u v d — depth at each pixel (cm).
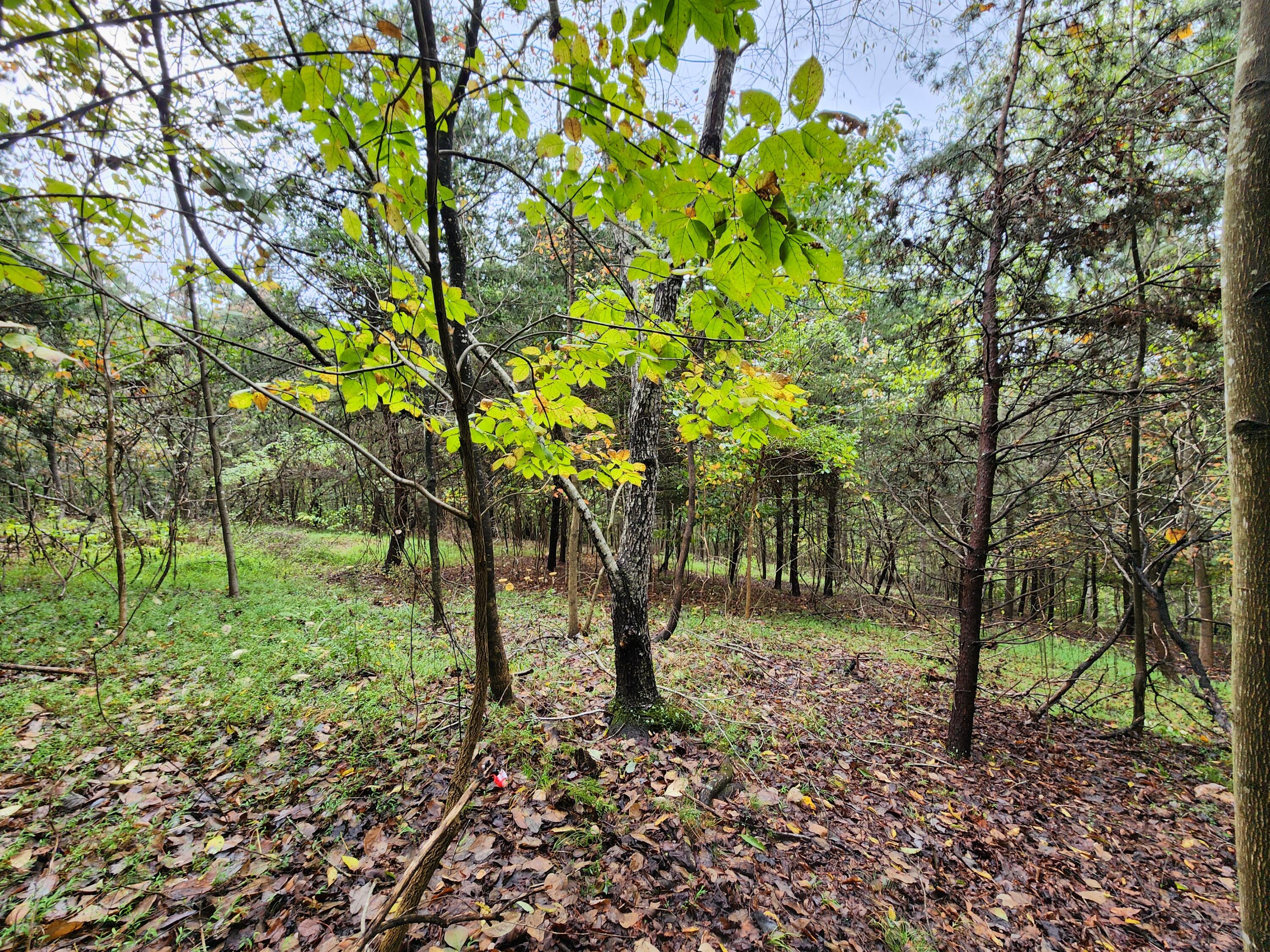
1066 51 420
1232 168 111
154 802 283
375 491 541
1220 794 413
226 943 209
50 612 571
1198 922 289
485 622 143
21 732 345
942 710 587
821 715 516
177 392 594
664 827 292
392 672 458
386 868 246
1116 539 550
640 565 420
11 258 113
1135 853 346
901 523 771
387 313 218
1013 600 554
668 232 123
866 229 518
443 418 243
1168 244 489
